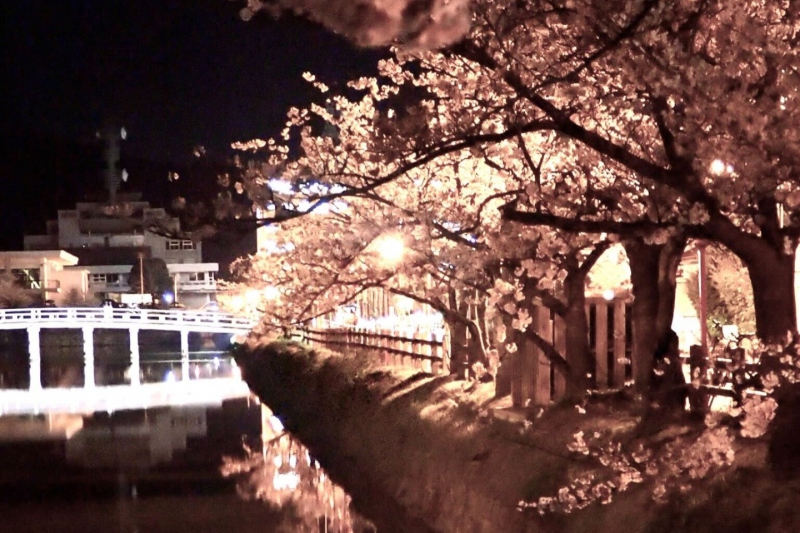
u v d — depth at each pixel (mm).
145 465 22781
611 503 9281
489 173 14250
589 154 10531
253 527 16156
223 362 57750
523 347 13570
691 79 7738
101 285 75812
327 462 20562
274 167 11211
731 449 8594
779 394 8383
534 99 8367
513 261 11977
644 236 8719
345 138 14570
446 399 15391
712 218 8258
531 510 10242
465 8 5961
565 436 11109
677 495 8641
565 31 9008
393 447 15812
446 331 17969
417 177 14547
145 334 73688
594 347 13211
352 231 15836
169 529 16188
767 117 7570
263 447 25109
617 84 9031
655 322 10828
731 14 8016
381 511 15398
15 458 24172
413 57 11570
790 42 8078
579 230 8828
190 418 31797
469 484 12102
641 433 10188
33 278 70938
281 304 18391
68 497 19094
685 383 10312
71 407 35750
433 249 15055
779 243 8406
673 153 8125
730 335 12297
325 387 23734
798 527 7367
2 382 46688
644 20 7871
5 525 16734
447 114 10844
